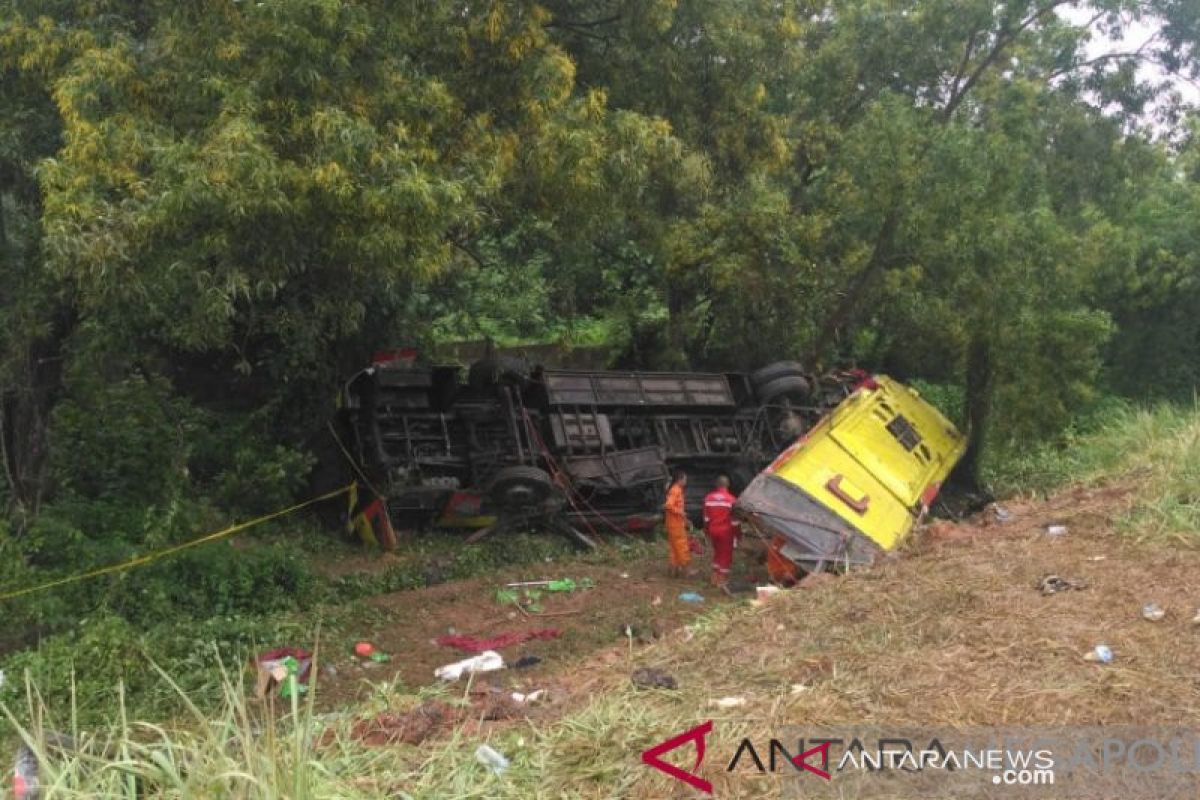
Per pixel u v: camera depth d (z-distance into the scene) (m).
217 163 8.30
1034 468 16.97
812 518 11.48
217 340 10.21
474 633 10.66
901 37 17.67
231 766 4.03
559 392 14.97
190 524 11.45
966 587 7.56
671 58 14.33
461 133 11.14
